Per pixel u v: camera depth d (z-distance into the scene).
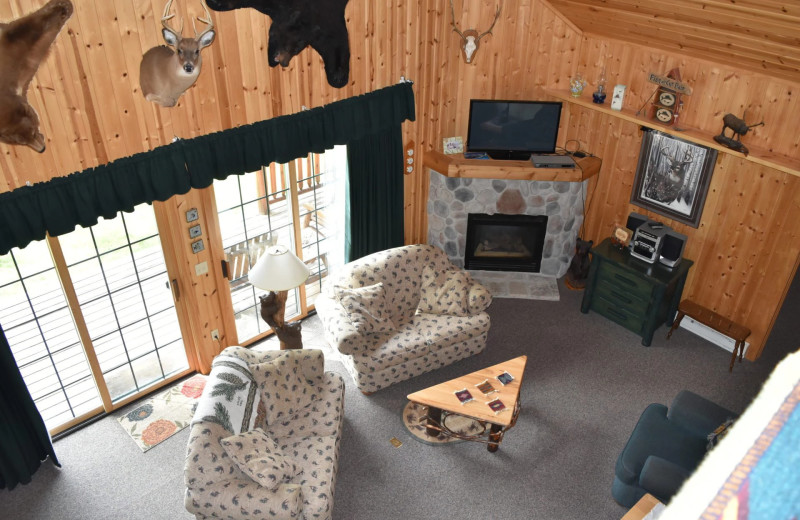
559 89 6.91
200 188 5.18
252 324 6.80
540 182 7.14
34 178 4.34
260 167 5.56
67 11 4.08
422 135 7.02
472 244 7.59
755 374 6.31
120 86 4.52
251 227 6.57
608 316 6.98
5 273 8.15
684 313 6.61
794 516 0.35
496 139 6.90
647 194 6.79
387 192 6.79
